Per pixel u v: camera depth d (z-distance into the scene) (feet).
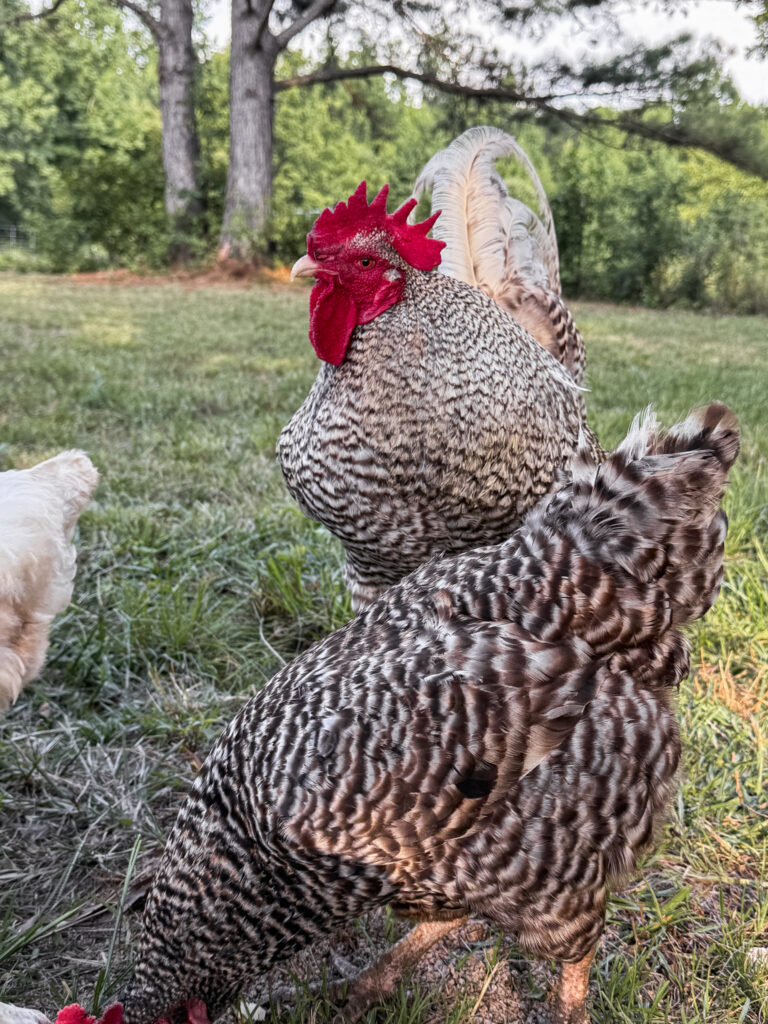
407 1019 1.85
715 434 1.70
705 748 2.53
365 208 2.15
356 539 2.29
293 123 22.06
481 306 2.32
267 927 1.69
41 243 18.49
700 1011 1.87
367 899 1.72
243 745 1.70
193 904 1.66
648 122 15.44
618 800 1.66
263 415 5.76
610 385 6.86
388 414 2.12
